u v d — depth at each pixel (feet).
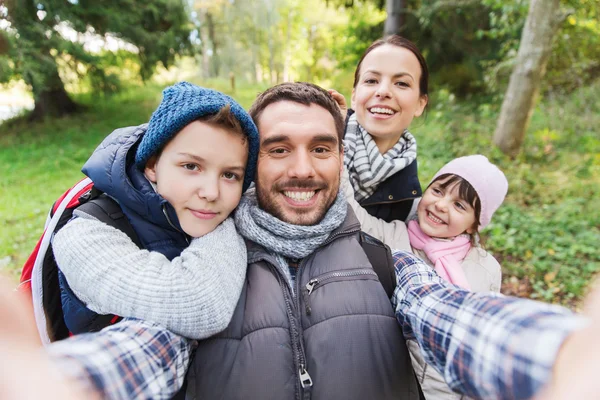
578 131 20.76
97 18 36.65
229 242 3.47
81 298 3.13
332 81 42.45
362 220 5.54
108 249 3.15
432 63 31.73
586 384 1.59
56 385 1.69
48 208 19.19
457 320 2.66
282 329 3.31
